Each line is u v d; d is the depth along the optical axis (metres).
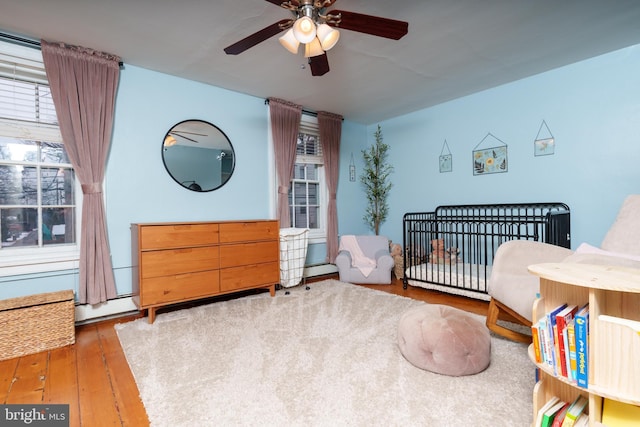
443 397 1.49
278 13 2.11
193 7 2.03
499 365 1.82
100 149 2.61
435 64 2.92
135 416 1.40
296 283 3.61
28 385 1.66
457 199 3.94
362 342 2.13
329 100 3.88
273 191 3.85
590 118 2.88
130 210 2.85
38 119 2.47
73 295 2.27
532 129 3.25
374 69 3.00
